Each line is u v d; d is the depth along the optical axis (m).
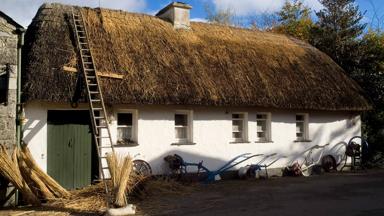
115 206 9.16
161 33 15.05
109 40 13.42
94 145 12.09
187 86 13.12
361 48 21.84
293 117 16.14
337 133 17.33
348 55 21.92
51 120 11.62
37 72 11.15
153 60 13.52
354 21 24.58
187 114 13.95
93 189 10.36
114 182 9.46
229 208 9.62
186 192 11.68
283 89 15.21
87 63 12.10
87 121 12.06
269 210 9.35
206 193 11.62
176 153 13.38
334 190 12.07
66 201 9.94
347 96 16.80
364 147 18.50
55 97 10.99
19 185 9.74
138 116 12.79
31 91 10.77
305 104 15.27
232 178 14.48
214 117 14.24
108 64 12.50
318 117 16.86
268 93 14.61
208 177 13.71
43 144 11.35
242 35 17.41
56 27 12.74
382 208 9.44
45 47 11.89
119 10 15.28
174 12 15.95
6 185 10.16
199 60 14.55
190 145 13.67
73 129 11.87
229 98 13.62
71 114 11.89
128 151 12.53
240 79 14.55
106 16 14.46
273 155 15.48
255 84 14.68
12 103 10.39
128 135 12.86
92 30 13.48
